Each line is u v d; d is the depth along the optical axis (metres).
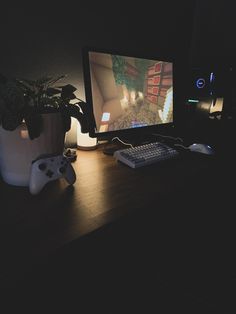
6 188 0.77
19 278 0.43
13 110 0.65
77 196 0.73
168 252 1.32
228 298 1.08
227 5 1.65
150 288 1.10
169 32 1.65
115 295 1.06
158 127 1.32
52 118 0.73
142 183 0.84
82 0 1.13
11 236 0.54
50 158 0.73
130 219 0.65
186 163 1.05
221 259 1.29
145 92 1.22
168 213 1.31
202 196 1.39
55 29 1.07
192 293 1.09
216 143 1.37
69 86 0.85
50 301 0.85
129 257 1.18
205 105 1.47
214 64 1.66
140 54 1.16
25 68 1.02
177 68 1.36
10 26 0.94
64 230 0.56
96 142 1.23
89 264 0.98
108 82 1.06
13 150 0.71
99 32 1.24
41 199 0.71
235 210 1.50
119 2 1.29
